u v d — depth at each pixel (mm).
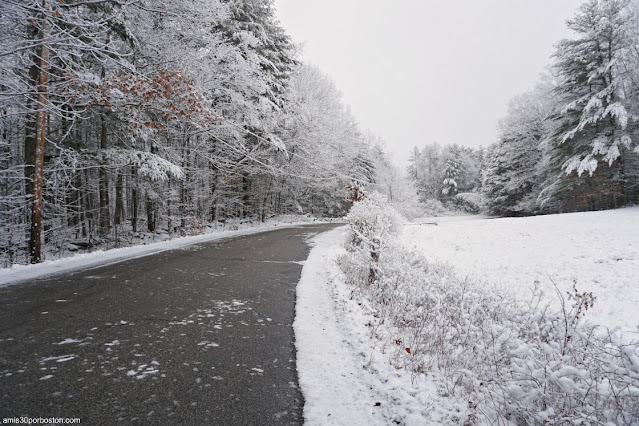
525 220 20469
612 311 7328
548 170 30359
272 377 3059
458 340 3838
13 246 11789
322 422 2432
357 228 8070
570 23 25281
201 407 2527
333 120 31047
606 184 23719
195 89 10555
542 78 35000
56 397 2533
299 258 9539
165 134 16078
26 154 10125
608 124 23438
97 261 8070
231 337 3914
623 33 22500
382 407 2648
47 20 7035
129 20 11844
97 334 3779
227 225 23906
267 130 19172
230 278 6812
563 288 9031
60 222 14094
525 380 2598
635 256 10633
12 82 8047
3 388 2617
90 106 10984
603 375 2498
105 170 14328
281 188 29891
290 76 24234
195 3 12312
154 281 6277
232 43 17125
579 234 14508
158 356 3322
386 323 4641
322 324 4500
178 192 18359
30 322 4051
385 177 44250
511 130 37000
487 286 6109
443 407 2639
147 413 2408
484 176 45125
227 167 20172
